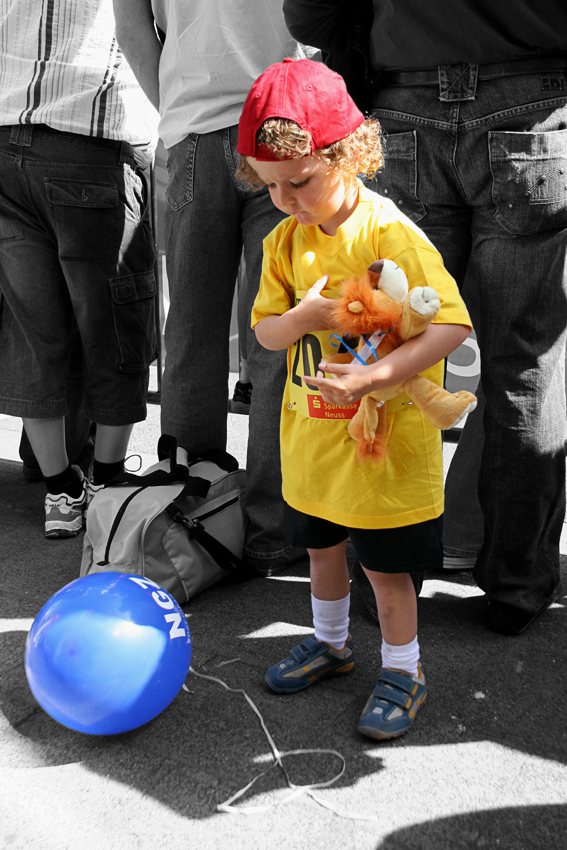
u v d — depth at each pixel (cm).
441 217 185
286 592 222
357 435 140
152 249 279
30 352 261
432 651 186
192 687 173
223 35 214
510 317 180
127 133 256
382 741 153
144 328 274
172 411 241
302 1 178
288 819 132
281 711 164
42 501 302
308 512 158
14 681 176
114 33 254
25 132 247
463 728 157
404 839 127
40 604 214
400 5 166
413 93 175
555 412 186
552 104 167
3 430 400
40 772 145
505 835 128
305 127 129
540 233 174
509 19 159
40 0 245
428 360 132
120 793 139
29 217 257
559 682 173
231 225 230
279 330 148
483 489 192
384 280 130
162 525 204
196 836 129
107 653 143
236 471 235
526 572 193
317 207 137
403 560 149
